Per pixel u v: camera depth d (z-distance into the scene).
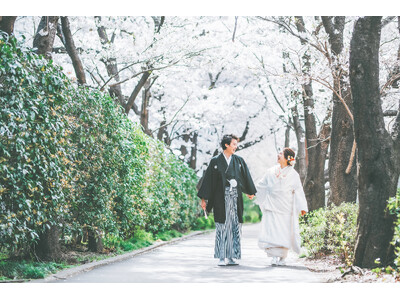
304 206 8.45
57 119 6.87
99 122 8.68
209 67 17.44
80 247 9.59
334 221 8.65
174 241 14.18
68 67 17.75
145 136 12.42
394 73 11.13
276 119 26.14
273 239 8.26
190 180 19.08
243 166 8.48
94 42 17.16
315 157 13.49
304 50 14.34
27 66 6.44
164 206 14.41
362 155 6.59
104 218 8.99
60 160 7.06
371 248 6.56
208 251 11.05
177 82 21.98
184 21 16.86
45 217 6.80
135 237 12.04
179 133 25.27
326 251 8.90
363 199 6.62
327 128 13.66
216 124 25.72
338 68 10.65
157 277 6.76
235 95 25.08
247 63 18.30
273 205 8.44
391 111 11.20
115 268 7.74
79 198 8.37
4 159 5.76
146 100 17.67
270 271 7.45
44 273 6.63
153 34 16.48
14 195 6.07
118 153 9.52
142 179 11.33
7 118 5.73
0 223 5.85
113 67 15.92
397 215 6.05
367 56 6.47
